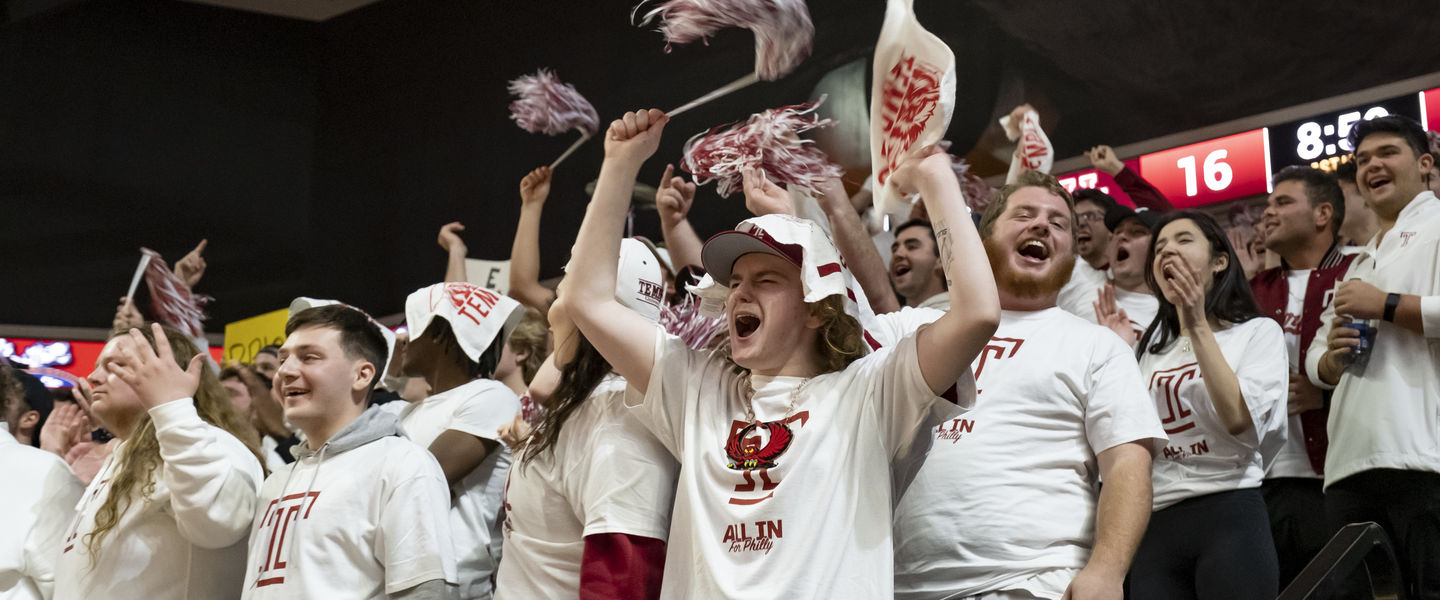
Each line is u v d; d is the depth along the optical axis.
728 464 2.15
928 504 2.49
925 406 2.09
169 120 10.29
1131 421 2.50
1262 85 6.40
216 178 10.31
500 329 3.75
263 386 5.24
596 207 2.33
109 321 9.93
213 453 2.93
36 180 9.95
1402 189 3.71
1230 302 3.46
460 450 3.34
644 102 8.81
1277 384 3.27
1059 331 2.66
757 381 2.24
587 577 2.27
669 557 2.18
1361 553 2.26
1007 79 7.40
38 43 10.09
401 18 10.21
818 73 7.84
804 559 2.02
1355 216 4.43
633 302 2.64
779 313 2.22
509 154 9.50
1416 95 5.77
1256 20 6.45
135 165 10.17
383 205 10.09
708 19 2.41
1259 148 6.24
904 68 2.24
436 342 3.67
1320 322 3.84
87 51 10.20
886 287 3.18
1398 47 5.92
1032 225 2.74
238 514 2.95
